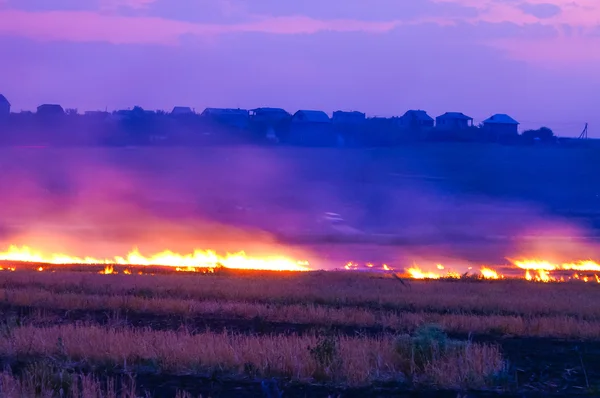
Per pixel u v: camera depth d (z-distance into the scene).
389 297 37.44
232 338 21.80
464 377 18.67
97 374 19.05
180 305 32.16
